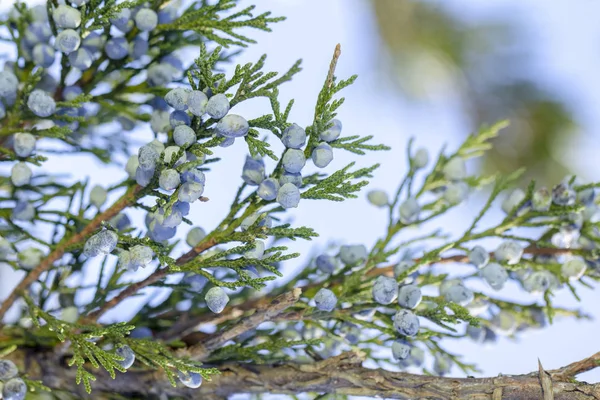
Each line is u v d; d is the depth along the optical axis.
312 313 0.48
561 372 0.46
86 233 0.48
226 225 0.47
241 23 0.49
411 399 0.47
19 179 0.49
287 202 0.46
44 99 0.48
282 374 0.48
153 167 0.46
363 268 0.49
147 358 0.48
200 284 0.48
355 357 0.48
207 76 0.46
